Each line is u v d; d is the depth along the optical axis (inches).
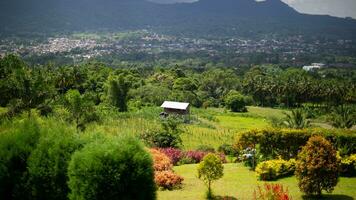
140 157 543.2
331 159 704.4
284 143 1005.2
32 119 688.4
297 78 5118.1
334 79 5467.5
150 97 3639.3
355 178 843.4
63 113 2028.8
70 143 603.8
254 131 1026.7
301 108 3865.7
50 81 2805.1
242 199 720.3
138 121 2377.0
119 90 3221.0
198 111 3533.5
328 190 737.6
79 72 3535.9
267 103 4434.1
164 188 829.2
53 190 589.3
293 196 719.7
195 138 2091.5
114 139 565.3
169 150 1341.0
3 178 599.2
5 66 2716.5
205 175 766.5
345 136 967.6
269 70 7564.0
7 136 620.1
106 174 522.6
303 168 711.7
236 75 6003.9
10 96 2233.0
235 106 3811.5
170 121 1987.0
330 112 3548.2
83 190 525.7
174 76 4628.4
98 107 2827.3
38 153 598.5
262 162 904.9
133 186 532.1
